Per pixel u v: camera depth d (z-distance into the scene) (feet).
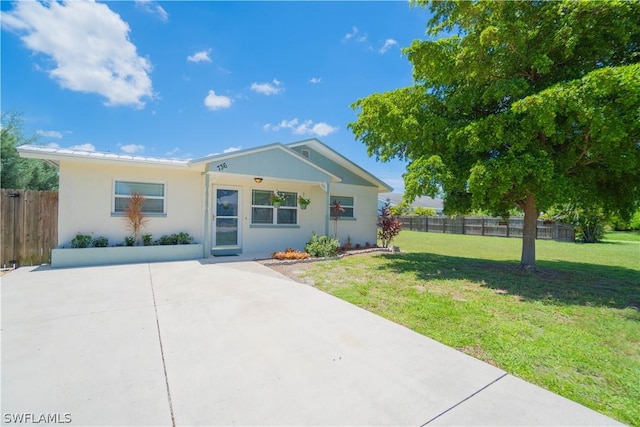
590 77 16.01
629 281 21.47
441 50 22.47
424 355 9.82
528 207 25.22
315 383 8.04
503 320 13.16
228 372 8.52
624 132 15.94
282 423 6.48
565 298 16.81
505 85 19.84
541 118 17.16
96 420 6.47
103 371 8.43
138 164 25.79
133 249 25.59
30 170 38.70
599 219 51.37
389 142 27.58
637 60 19.17
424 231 83.92
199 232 29.81
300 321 12.62
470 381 8.32
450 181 21.74
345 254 33.42
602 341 11.13
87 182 25.18
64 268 22.74
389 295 16.93
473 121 21.30
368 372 8.65
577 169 22.30
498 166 19.19
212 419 6.57
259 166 28.71
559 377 8.63
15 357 9.11
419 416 6.79
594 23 17.92
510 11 19.97
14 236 23.39
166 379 8.11
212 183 30.53
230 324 12.12
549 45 19.40
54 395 7.28
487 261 30.35
